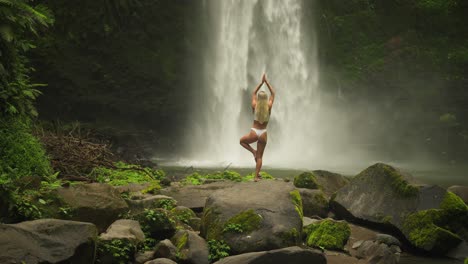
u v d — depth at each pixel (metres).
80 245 5.18
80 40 27.95
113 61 28.41
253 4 31.56
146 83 28.66
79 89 27.36
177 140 28.77
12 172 7.35
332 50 31.84
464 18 32.03
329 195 10.25
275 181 7.76
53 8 27.20
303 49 31.83
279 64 31.62
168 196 8.52
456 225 7.44
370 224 8.25
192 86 29.84
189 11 30.55
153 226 6.75
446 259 6.96
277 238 6.25
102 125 26.83
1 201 5.89
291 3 32.06
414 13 32.06
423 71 30.30
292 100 31.17
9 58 8.57
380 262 6.62
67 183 6.80
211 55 30.64
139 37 29.19
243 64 31.23
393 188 8.24
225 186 9.18
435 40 31.45
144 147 25.20
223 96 30.52
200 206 8.40
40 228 5.14
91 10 28.23
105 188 6.95
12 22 8.01
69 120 27.11
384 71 30.30
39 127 11.61
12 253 4.74
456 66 30.22
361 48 31.59
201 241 6.33
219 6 31.05
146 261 6.00
